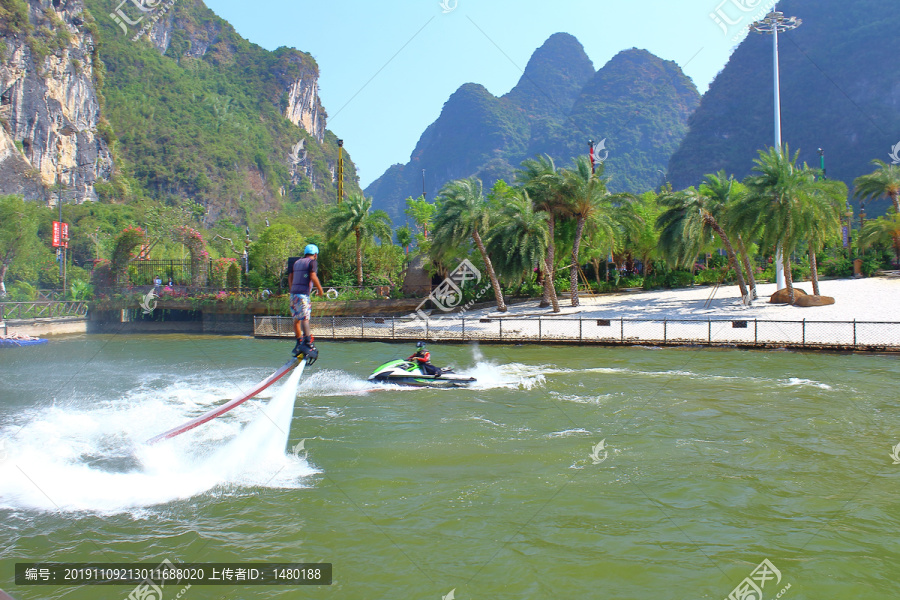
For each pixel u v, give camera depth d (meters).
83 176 109.94
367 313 42.94
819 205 32.78
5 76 94.06
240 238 99.81
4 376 20.50
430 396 16.55
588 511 8.25
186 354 27.91
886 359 22.12
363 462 10.48
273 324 37.41
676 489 9.05
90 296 47.59
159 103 163.88
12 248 50.50
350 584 6.36
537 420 13.52
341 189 59.03
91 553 7.05
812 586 6.20
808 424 12.74
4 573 6.55
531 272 39.62
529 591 6.19
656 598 6.02
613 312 37.44
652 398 15.70
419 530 7.70
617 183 182.25
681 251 38.34
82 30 117.44
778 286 39.31
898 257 49.84
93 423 13.12
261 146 181.50
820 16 158.12
